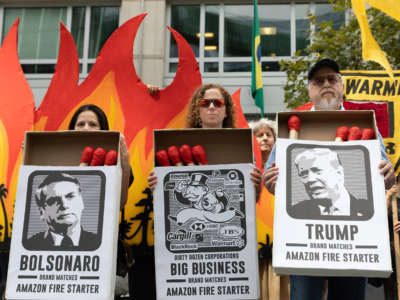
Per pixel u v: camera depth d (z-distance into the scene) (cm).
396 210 329
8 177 385
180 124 400
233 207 262
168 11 977
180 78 405
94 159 271
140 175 387
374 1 303
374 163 252
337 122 283
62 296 242
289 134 280
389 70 277
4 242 371
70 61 412
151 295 360
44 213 253
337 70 304
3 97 407
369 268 234
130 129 400
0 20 1009
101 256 246
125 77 408
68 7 1003
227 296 253
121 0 982
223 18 980
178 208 263
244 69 967
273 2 973
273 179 253
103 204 254
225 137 297
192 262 257
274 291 378
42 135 285
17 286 244
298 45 959
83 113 334
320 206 246
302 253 238
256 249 257
